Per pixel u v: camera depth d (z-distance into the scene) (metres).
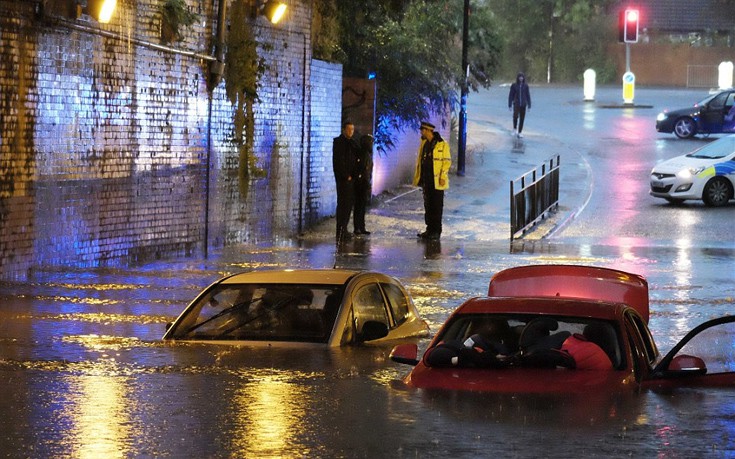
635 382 10.05
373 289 14.28
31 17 20.28
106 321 16.80
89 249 22.42
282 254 25.70
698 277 22.53
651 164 44.31
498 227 30.98
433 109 40.62
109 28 22.45
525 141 50.34
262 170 28.31
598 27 92.94
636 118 60.38
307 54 30.02
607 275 14.72
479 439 8.77
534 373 10.21
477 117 60.69
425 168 28.72
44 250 21.19
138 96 23.55
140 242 23.98
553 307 10.77
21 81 20.20
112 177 22.92
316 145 31.11
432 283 21.38
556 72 93.50
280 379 11.57
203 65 25.72
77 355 13.53
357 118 34.34
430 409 9.63
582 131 54.53
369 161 30.42
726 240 28.77
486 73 45.28
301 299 13.66
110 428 9.49
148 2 23.66
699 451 8.43
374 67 37.31
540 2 93.31
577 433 8.88
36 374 12.20
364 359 12.59
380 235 29.66
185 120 25.19
